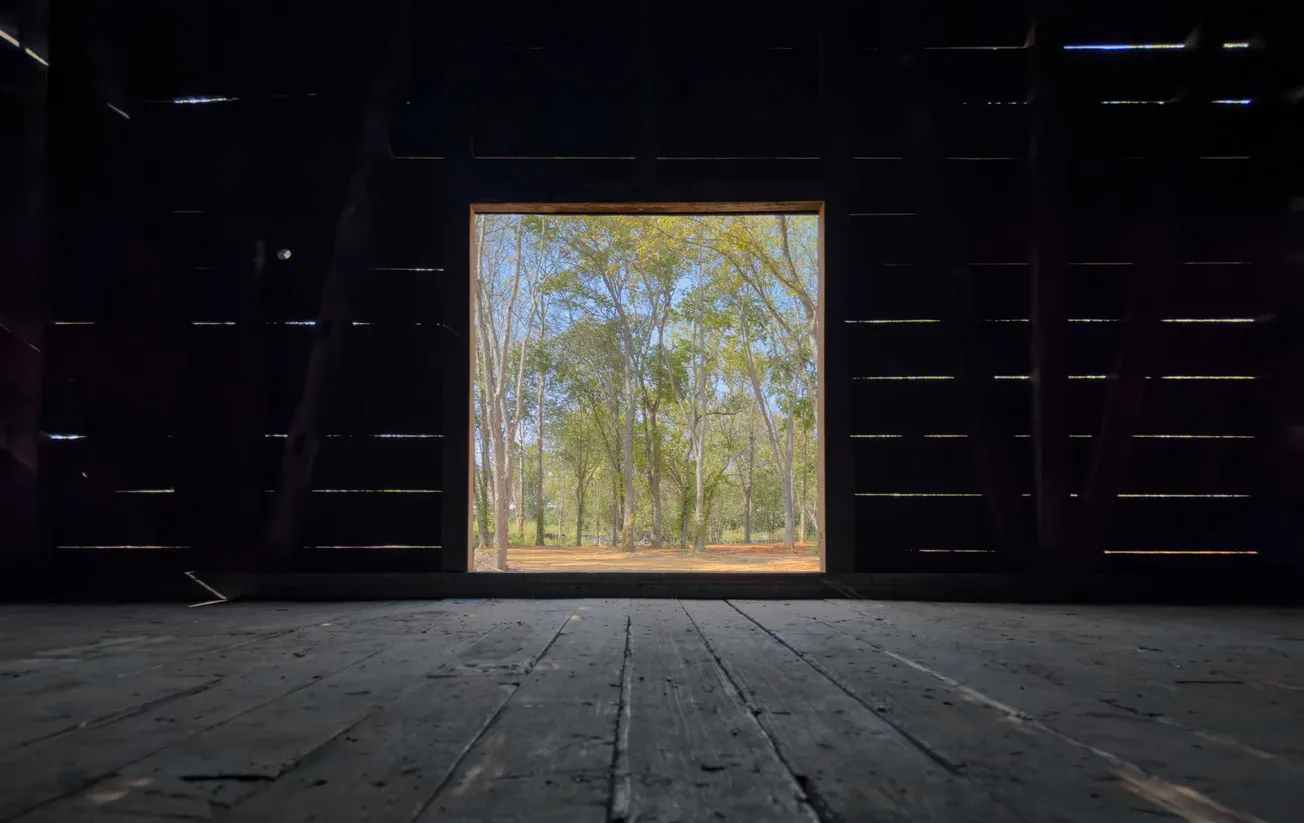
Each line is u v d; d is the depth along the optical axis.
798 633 2.68
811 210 4.15
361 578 3.89
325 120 4.08
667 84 4.08
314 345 3.99
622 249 16.41
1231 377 3.90
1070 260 3.96
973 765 1.18
